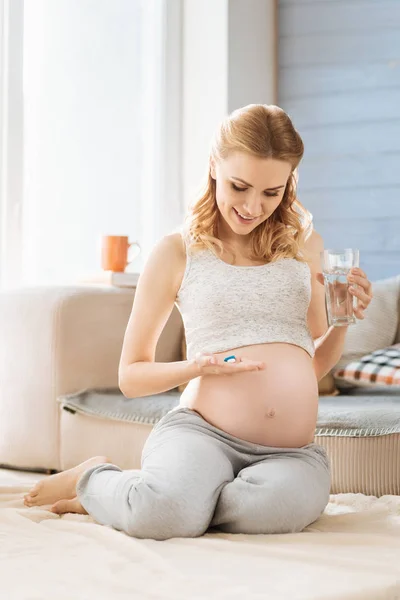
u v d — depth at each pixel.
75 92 4.44
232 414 2.29
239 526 2.18
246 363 2.17
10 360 3.58
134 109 4.72
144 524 2.12
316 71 4.85
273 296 2.38
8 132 4.07
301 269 2.46
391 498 2.56
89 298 3.55
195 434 2.26
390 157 4.69
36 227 4.23
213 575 1.77
